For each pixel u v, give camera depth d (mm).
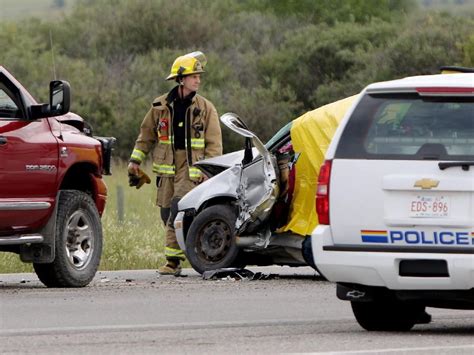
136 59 135875
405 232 27422
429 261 27219
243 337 27094
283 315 32000
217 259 44844
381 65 132125
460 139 27453
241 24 157875
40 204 38906
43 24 149875
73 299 35344
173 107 46938
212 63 137625
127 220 62719
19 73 125188
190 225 45875
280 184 43625
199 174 46625
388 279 27453
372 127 28031
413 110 27906
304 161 43000
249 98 126188
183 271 49375
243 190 43938
